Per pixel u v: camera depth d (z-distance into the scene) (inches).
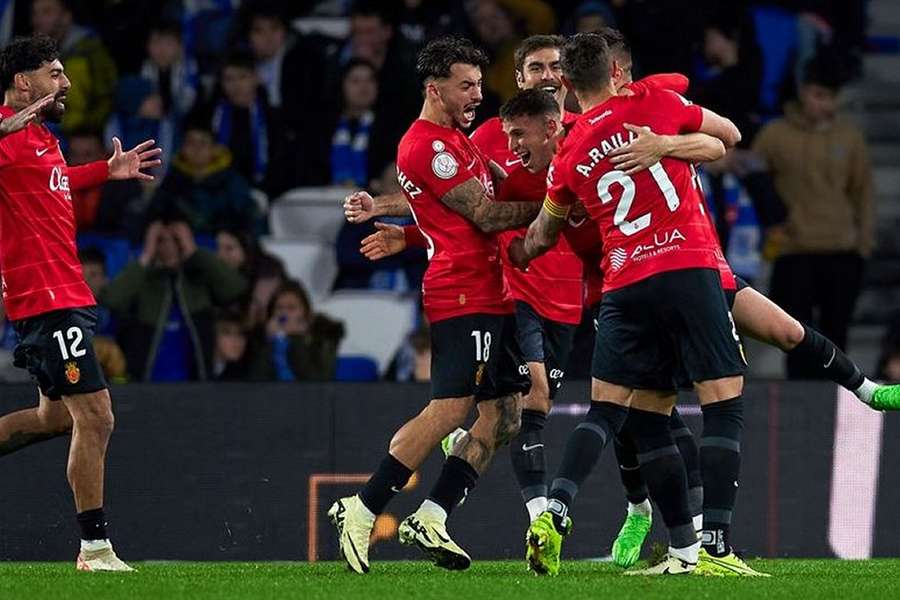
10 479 1093.8
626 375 808.3
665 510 831.7
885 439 1150.3
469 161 853.8
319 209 1606.8
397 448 852.6
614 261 798.5
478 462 878.4
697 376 789.2
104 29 1638.8
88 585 749.3
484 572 866.1
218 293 1521.9
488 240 852.6
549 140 859.4
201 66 1643.7
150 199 1561.3
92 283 1523.1
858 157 1595.7
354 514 856.3
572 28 1626.5
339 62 1627.7
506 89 1615.4
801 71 1675.7
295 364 1518.2
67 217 867.4
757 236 1592.0
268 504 1119.6
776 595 703.1
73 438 866.1
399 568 922.7
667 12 1641.2
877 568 930.1
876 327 1691.7
